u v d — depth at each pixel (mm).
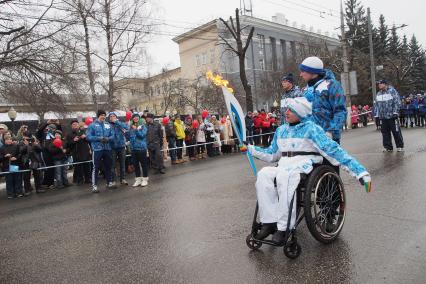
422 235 4105
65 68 16422
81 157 11266
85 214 6855
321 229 4012
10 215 7598
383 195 5895
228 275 3551
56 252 4762
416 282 3111
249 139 17234
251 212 5688
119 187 9789
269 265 3689
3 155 10117
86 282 3721
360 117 27797
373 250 3826
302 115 4133
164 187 8969
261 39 46688
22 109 20406
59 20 16188
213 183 8719
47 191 10625
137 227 5543
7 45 15172
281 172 3928
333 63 39875
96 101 21469
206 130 15477
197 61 46219
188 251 4301
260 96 40406
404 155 9664
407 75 51406
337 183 4289
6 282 3926
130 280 3664
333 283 3219
